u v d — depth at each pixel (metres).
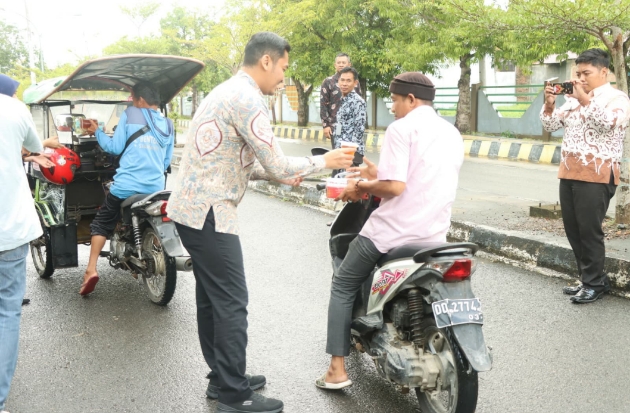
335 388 3.92
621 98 5.15
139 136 5.46
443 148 3.48
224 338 3.54
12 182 3.51
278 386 4.02
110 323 5.14
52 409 3.79
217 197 3.43
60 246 5.86
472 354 3.10
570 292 5.53
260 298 5.63
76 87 6.30
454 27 13.14
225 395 3.60
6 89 3.67
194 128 3.44
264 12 16.75
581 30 6.79
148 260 5.48
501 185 11.07
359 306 3.95
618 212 7.03
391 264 3.50
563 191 5.43
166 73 6.08
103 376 4.21
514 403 3.72
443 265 3.21
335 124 8.02
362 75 18.62
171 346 4.68
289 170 3.39
